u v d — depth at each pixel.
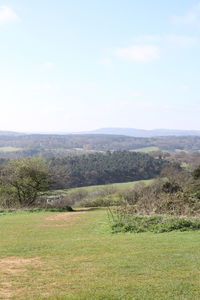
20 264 9.78
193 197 20.80
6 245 13.03
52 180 38.00
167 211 18.44
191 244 11.76
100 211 28.72
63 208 31.08
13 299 6.57
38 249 12.05
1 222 21.62
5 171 37.28
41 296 6.69
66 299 6.46
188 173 48.84
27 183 36.31
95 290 6.97
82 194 53.41
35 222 21.39
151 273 8.20
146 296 6.55
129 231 15.45
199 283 7.30
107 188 54.81
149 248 11.30
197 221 15.88
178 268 8.59
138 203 20.47
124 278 7.85
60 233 16.28
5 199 34.53
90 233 15.99
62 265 9.43
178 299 6.37
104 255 10.52
